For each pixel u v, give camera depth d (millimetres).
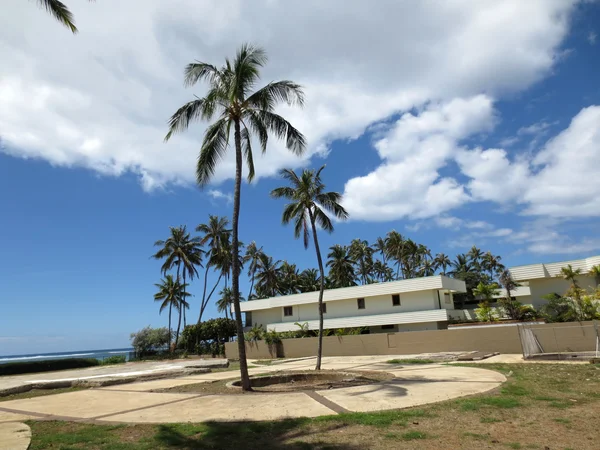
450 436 6383
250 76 13016
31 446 6734
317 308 41812
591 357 17250
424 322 36281
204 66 13109
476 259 73062
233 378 16906
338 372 15969
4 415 10203
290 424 7617
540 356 18391
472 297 54219
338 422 7523
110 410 10242
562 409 7895
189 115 13578
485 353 22688
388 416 7758
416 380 12797
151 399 11727
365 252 71312
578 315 26547
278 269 64562
